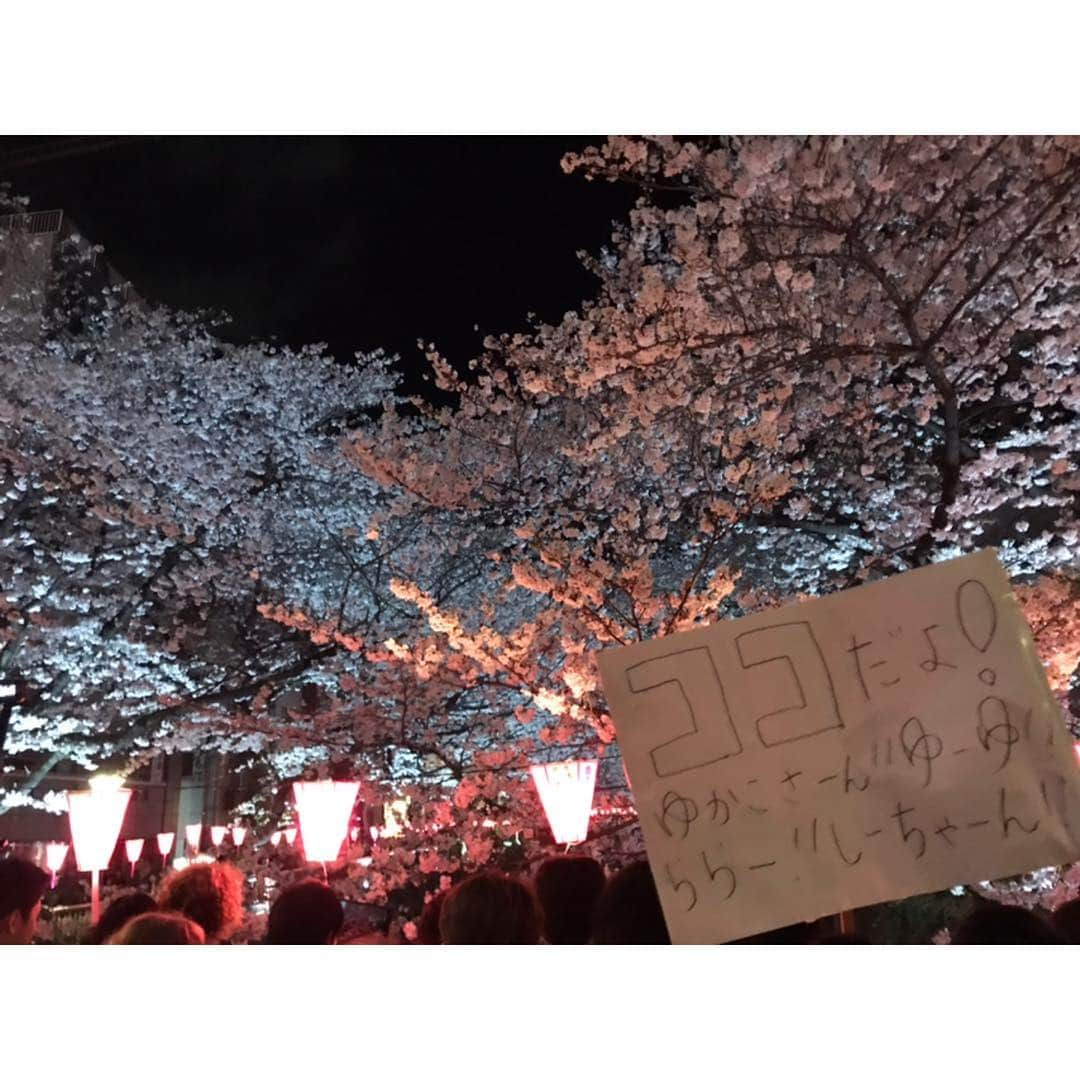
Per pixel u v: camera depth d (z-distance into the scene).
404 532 14.55
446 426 14.05
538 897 3.47
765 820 2.57
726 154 7.38
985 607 2.64
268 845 12.09
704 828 2.58
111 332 17.36
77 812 7.27
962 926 2.94
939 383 7.00
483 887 2.85
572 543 10.45
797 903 2.51
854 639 2.68
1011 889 6.02
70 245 17.42
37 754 18.45
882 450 10.45
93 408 15.48
